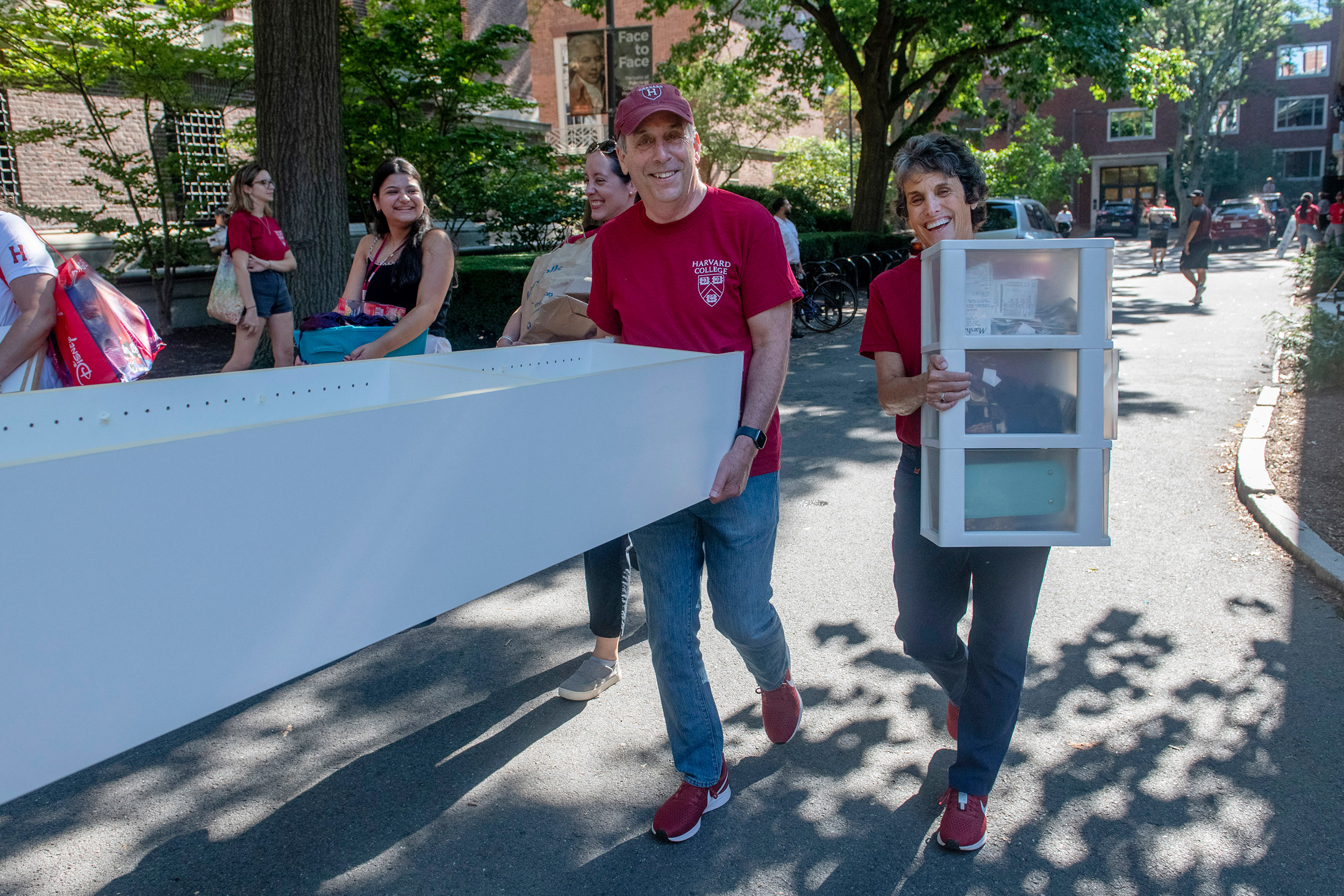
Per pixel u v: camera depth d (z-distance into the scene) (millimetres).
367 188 13070
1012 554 2410
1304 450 5977
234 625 1442
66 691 1261
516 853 2637
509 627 4145
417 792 2930
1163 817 2693
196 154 12234
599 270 2764
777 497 2713
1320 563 4246
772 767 3008
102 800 2912
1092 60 17094
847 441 7223
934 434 2359
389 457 1629
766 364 2553
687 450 2354
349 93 12750
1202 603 4070
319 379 2525
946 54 23125
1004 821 2703
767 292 2523
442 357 2676
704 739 2676
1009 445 2264
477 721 3352
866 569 4656
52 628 1236
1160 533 4906
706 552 2705
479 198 13242
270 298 7355
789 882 2490
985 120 37688
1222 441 6570
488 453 1809
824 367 10695
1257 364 9375
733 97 26797
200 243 12016
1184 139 47594
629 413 2143
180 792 2955
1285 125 49125
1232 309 14273
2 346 2869
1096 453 2262
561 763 3072
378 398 2676
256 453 1433
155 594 1340
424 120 13664
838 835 2672
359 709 3461
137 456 1294
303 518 1515
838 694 3465
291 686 3648
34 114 13148
